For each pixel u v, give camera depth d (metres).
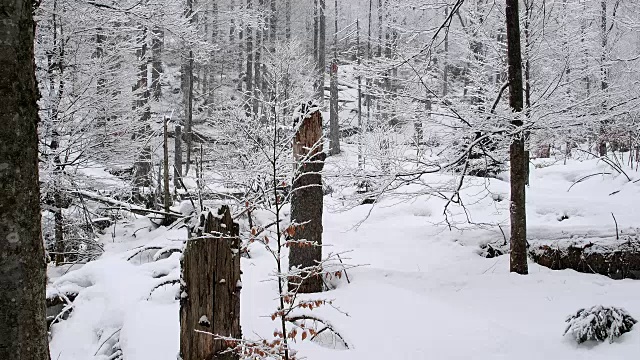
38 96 2.11
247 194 8.55
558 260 7.57
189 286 3.30
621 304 5.42
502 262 7.71
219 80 29.56
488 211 10.48
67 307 6.03
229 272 3.37
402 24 9.12
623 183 12.09
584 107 7.15
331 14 32.50
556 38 10.87
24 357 1.97
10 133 1.94
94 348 5.03
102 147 9.69
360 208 11.99
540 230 8.34
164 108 21.80
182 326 3.32
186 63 19.38
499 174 13.56
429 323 4.73
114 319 5.27
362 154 7.79
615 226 8.16
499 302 5.93
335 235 9.97
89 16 9.09
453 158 7.34
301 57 19.16
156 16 9.37
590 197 11.23
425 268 7.59
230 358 3.32
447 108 7.11
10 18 1.94
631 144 13.63
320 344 4.52
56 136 9.04
